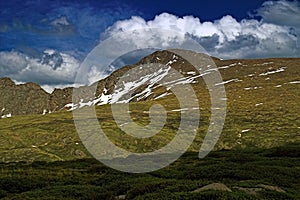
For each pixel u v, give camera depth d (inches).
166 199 1210.6
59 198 1529.3
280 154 2743.6
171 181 1509.6
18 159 6766.7
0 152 7239.2
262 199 1204.5
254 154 2947.8
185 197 1210.0
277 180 1670.8
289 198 1286.9
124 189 1585.9
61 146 7460.6
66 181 2046.0
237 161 2484.0
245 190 1358.3
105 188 1667.1
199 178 1823.3
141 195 1346.0
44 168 2748.5
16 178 2063.2
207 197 1200.2
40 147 7559.1
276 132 7130.9
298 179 1733.5
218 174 1803.6
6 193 1793.8
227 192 1238.3
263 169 1888.5
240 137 7017.7
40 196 1601.9
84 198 1531.7
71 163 3048.7
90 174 2338.8
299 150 2758.4
